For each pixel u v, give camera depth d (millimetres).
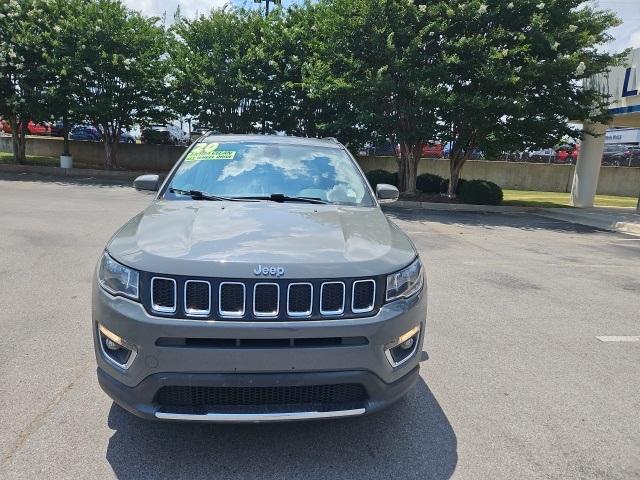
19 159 21250
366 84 15266
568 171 26656
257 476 2590
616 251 9680
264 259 2516
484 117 15414
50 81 19062
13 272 6137
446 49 15109
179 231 2869
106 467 2605
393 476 2629
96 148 24766
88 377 3557
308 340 2461
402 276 2725
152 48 20062
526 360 4207
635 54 15125
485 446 2932
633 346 4617
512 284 6695
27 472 2539
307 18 19703
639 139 36438
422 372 3900
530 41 14844
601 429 3170
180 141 28172
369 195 3932
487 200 16844
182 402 2482
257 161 4074
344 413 2512
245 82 19219
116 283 2584
